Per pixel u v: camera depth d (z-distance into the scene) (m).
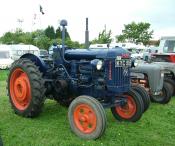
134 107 6.98
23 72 6.97
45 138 5.75
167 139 5.98
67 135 5.96
